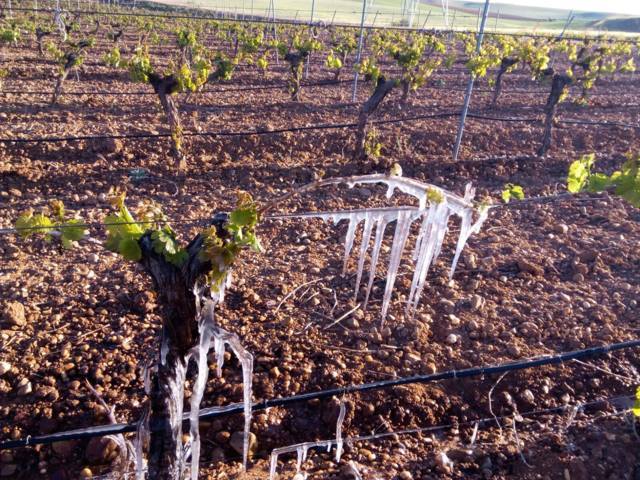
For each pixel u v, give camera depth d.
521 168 10.37
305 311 5.54
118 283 5.79
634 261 6.93
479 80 19.22
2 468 3.96
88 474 3.92
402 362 4.96
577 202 8.80
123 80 15.83
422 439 4.42
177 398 3.07
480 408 4.70
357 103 14.47
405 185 3.19
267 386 4.58
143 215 2.91
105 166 9.10
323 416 4.48
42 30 18.78
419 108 14.47
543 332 5.46
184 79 9.01
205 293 3.31
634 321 5.71
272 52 23.53
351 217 3.28
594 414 4.67
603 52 18.09
